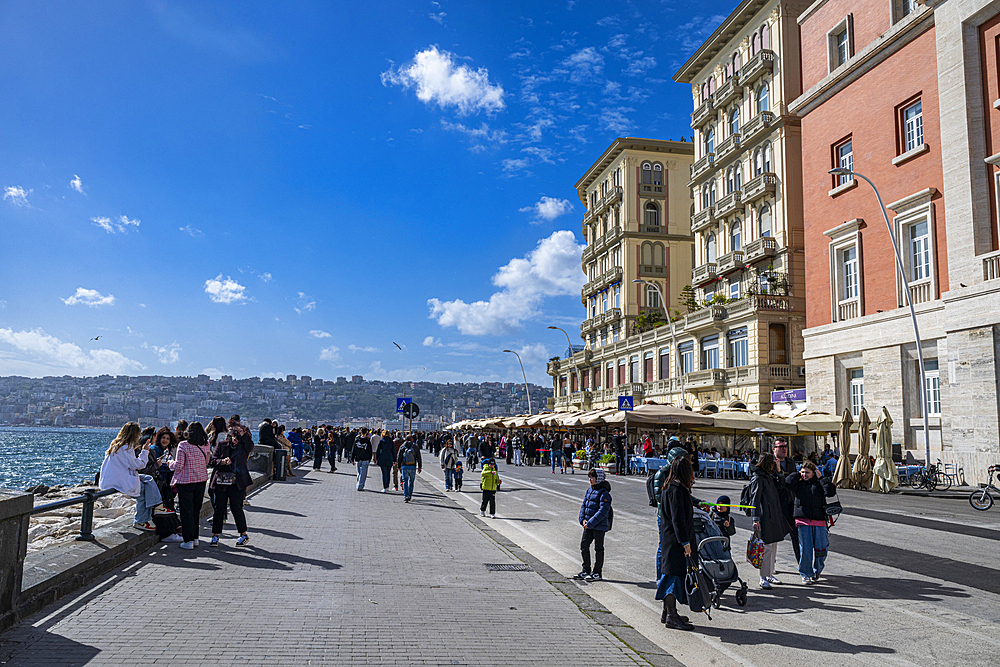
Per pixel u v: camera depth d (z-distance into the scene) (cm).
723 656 627
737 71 4806
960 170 2580
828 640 676
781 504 922
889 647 654
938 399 2781
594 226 7544
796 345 4147
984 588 894
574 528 1482
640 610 793
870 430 3031
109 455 940
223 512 1022
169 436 1302
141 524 977
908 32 2939
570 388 7862
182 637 579
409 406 3109
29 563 709
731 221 4888
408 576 871
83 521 852
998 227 2470
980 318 2452
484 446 1709
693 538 713
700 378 4616
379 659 548
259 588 762
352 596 747
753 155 4619
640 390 5662
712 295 5006
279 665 524
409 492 1888
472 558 1031
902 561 1070
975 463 2447
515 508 1862
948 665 609
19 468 5569
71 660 514
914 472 2597
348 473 2994
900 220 2970
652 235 6638
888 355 3011
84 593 704
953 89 2627
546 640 625
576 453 4344
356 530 1251
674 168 6756
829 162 3434
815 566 925
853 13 3394
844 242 3306
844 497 2222
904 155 2948
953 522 1541
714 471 3197
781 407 3762
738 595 806
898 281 2978
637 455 3541
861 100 3234
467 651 581
